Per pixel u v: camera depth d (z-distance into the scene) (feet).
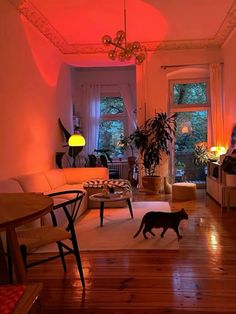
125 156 30.04
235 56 18.97
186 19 17.95
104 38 14.56
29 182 14.39
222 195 16.78
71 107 25.91
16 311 4.30
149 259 10.17
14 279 8.04
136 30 19.53
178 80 24.31
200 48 22.75
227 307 7.17
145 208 17.60
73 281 8.71
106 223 14.67
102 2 15.52
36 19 17.02
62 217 13.64
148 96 23.35
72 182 20.25
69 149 22.79
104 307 7.33
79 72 29.86
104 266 9.70
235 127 19.24
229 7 16.39
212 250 10.82
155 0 15.43
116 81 29.68
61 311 7.21
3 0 13.74
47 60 20.01
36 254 10.92
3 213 6.00
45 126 19.33
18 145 15.15
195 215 15.75
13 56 14.78
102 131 30.40
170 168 24.12
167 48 22.80
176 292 7.92
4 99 13.70
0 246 6.96
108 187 16.28
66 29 18.95
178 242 11.75
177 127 24.77
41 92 18.76
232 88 19.88
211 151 21.94
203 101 24.23
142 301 7.54
